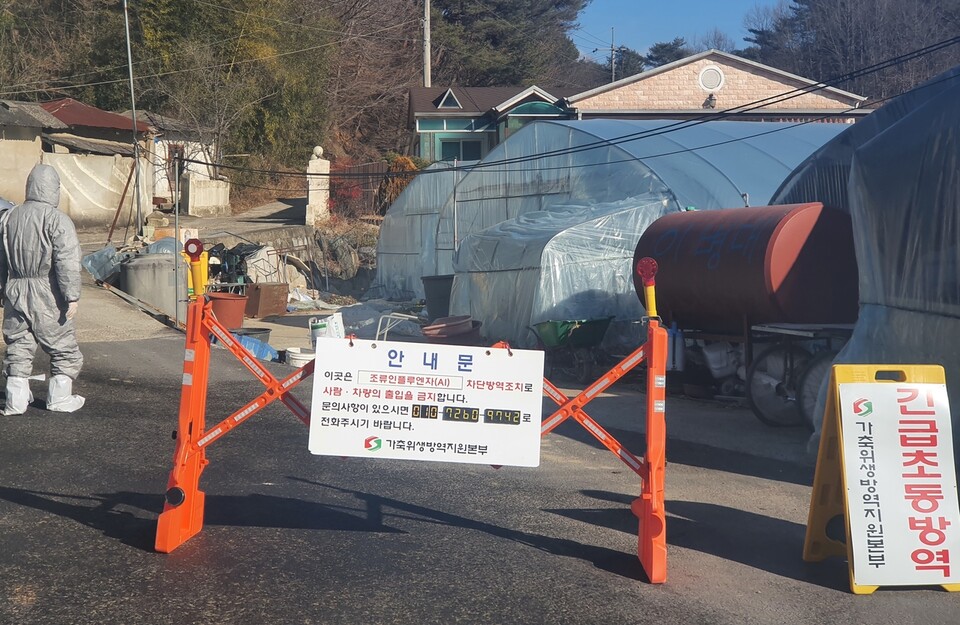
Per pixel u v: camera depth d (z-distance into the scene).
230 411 9.93
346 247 35.12
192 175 37.81
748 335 12.23
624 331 17.25
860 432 5.24
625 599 4.89
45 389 10.23
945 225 7.52
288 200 42.94
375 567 5.25
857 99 40.47
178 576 5.01
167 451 7.82
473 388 5.30
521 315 17.75
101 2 42.75
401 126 56.56
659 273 13.66
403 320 23.11
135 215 33.06
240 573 5.09
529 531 6.01
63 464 7.23
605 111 40.31
